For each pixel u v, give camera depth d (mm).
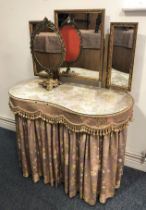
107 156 1429
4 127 2654
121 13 1521
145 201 1645
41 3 1781
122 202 1640
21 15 1930
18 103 1532
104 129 1314
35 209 1599
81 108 1365
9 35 2096
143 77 1639
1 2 1970
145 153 1879
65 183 1664
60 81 1846
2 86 2445
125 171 1935
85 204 1630
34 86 1737
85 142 1399
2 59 2271
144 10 1437
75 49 1681
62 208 1603
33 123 1583
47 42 1646
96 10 1508
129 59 1540
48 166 1706
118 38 1521
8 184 1816
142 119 1781
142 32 1511
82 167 1495
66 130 1449
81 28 1603
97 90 1658
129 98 1519
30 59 2102
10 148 2275
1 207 1618
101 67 1640
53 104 1424
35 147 1674
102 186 1546
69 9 1652
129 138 1904
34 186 1791
